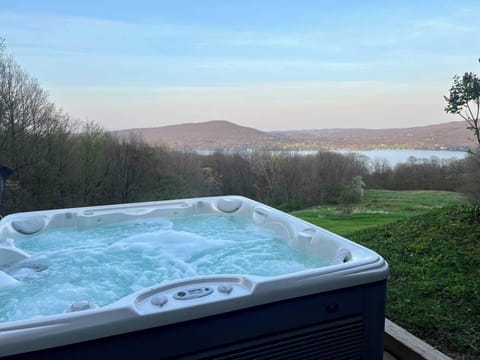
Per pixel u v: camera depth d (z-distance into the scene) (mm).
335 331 1447
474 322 1934
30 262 2270
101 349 1102
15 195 6609
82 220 2914
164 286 1339
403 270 2660
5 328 1028
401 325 1979
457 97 3398
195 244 2600
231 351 1269
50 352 1047
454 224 3363
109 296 1871
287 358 1361
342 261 1826
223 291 1304
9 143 6539
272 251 2508
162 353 1176
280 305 1338
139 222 3115
